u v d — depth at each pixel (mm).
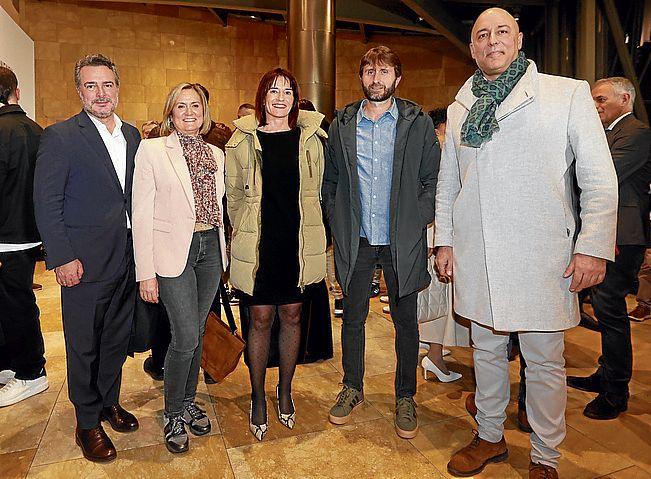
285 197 2211
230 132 3191
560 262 1806
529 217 1801
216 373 2428
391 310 2418
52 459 2199
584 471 2098
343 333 2547
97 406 2225
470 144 1858
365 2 8078
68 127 2053
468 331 2779
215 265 2330
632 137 2471
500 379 2084
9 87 2623
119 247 2135
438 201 2150
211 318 2492
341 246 2295
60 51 8469
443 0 7656
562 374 1912
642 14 5918
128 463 2174
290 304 2363
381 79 2188
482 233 1905
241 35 9422
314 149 2277
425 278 2322
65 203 2061
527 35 8750
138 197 2098
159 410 2656
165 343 2951
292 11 5516
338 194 2312
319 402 2752
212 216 2230
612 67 6156
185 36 9070
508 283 1831
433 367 2994
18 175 2568
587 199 1741
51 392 2865
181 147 2195
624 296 2516
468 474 2070
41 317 4285
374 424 2512
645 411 2615
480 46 1854
